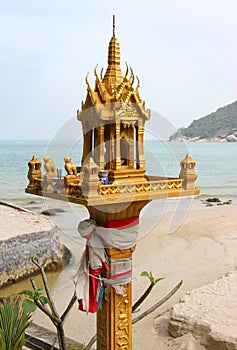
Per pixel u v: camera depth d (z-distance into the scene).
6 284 13.32
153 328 9.56
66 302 11.58
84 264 4.07
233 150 95.38
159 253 15.96
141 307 11.07
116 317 4.18
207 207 28.97
